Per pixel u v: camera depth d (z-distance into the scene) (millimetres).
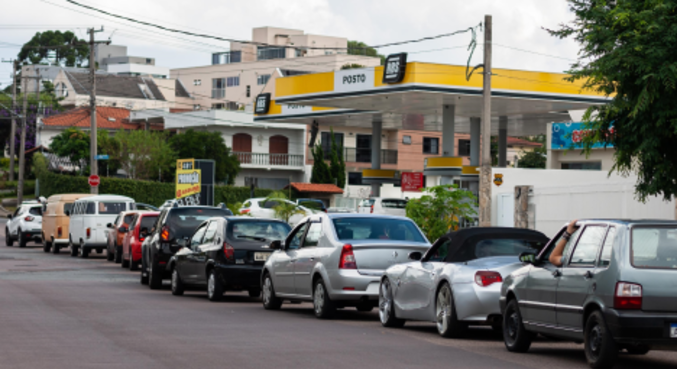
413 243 21766
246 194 99500
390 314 20438
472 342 17734
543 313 15297
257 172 114250
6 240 62688
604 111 22094
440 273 18344
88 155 104125
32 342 16297
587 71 21828
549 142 70000
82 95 149625
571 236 15211
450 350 16250
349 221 22328
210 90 164500
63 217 52781
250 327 19625
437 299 18547
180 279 29016
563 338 15086
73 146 103688
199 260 27656
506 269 17594
